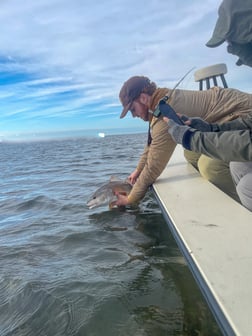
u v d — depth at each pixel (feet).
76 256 7.51
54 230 9.55
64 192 15.30
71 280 6.26
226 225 5.36
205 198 7.17
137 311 5.07
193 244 4.75
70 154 42.63
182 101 7.71
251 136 4.29
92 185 16.62
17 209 12.93
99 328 4.78
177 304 5.14
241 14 4.83
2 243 8.82
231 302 3.32
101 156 34.24
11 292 6.05
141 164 10.98
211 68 10.93
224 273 3.87
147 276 6.14
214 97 7.75
